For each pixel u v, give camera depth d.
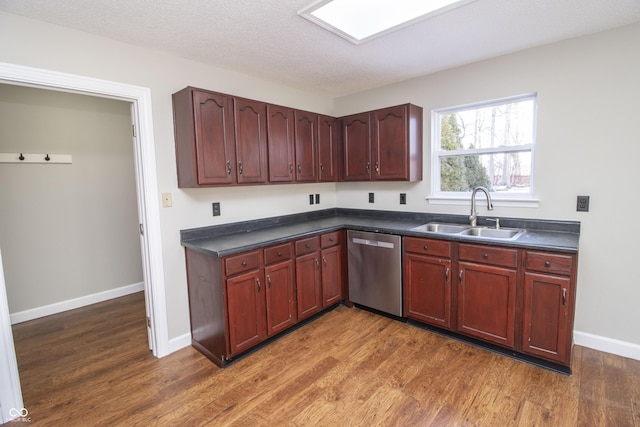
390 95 3.40
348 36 2.21
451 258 2.52
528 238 2.31
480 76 2.78
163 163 2.46
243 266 2.37
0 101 3.01
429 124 3.13
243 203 3.03
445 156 3.13
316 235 2.96
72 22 1.94
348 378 2.16
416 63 2.78
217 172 2.47
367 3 1.81
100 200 3.67
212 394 2.03
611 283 2.33
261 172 2.80
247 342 2.41
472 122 2.96
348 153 3.49
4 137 3.05
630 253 2.26
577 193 2.42
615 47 2.20
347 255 3.25
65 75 2.00
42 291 3.31
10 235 3.11
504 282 2.28
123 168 3.84
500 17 2.00
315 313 3.00
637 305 2.25
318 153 3.35
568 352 2.08
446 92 2.99
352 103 3.75
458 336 2.62
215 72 2.77
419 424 1.75
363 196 3.78
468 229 2.84
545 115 2.50
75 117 3.46
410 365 2.28
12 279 3.13
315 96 3.72
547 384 2.03
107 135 3.69
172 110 2.50
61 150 3.38
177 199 2.55
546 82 2.47
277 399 1.97
